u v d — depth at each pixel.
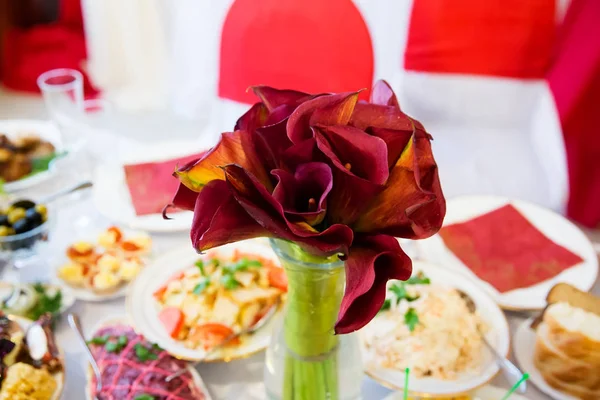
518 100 1.95
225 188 0.78
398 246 0.76
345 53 1.78
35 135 1.71
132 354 1.11
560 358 1.08
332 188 0.80
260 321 1.17
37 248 1.34
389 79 1.95
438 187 0.79
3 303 1.21
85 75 2.55
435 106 1.98
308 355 0.93
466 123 2.00
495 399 1.09
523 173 1.89
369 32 1.79
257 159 0.82
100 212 1.45
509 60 1.87
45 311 1.20
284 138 0.81
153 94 2.36
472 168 1.90
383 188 0.78
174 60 2.20
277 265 1.27
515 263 1.34
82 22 2.84
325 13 1.76
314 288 0.87
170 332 1.14
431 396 1.07
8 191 1.52
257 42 1.81
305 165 0.78
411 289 1.19
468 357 1.12
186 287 1.21
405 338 1.12
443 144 1.98
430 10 1.82
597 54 1.69
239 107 1.88
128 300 1.21
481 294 1.24
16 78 2.57
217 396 1.11
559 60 1.83
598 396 1.08
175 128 2.18
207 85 2.14
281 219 0.75
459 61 1.88
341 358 0.95
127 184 1.50
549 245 1.38
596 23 1.70
